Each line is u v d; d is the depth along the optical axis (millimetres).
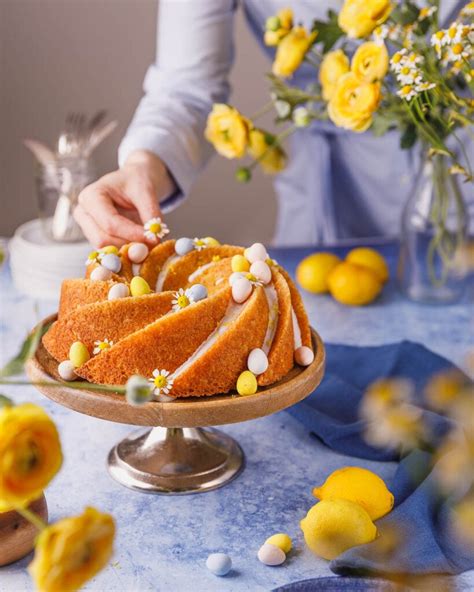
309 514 751
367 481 792
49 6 1958
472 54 880
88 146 1413
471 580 720
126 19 2004
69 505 825
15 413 482
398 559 719
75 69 2023
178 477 862
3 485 471
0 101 2014
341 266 1303
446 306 1290
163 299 818
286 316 848
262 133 1139
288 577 730
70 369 792
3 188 2080
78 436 950
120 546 767
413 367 1050
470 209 1321
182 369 790
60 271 1295
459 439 879
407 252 1286
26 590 703
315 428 938
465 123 981
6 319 1234
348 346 1117
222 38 1374
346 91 969
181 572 734
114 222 973
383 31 943
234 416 769
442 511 794
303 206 1670
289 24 1092
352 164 1589
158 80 1374
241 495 851
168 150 1210
